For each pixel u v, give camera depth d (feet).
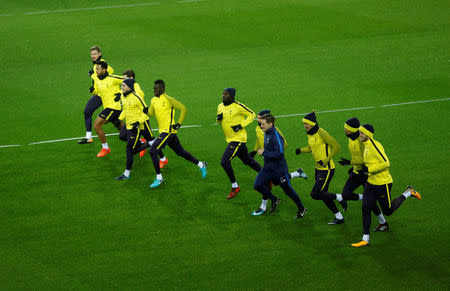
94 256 85.35
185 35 248.11
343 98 167.12
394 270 80.28
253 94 172.76
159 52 223.92
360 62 206.59
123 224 95.50
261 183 95.45
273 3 303.89
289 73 194.80
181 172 118.62
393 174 114.11
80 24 267.39
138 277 79.66
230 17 277.23
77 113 158.10
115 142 137.69
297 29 255.29
